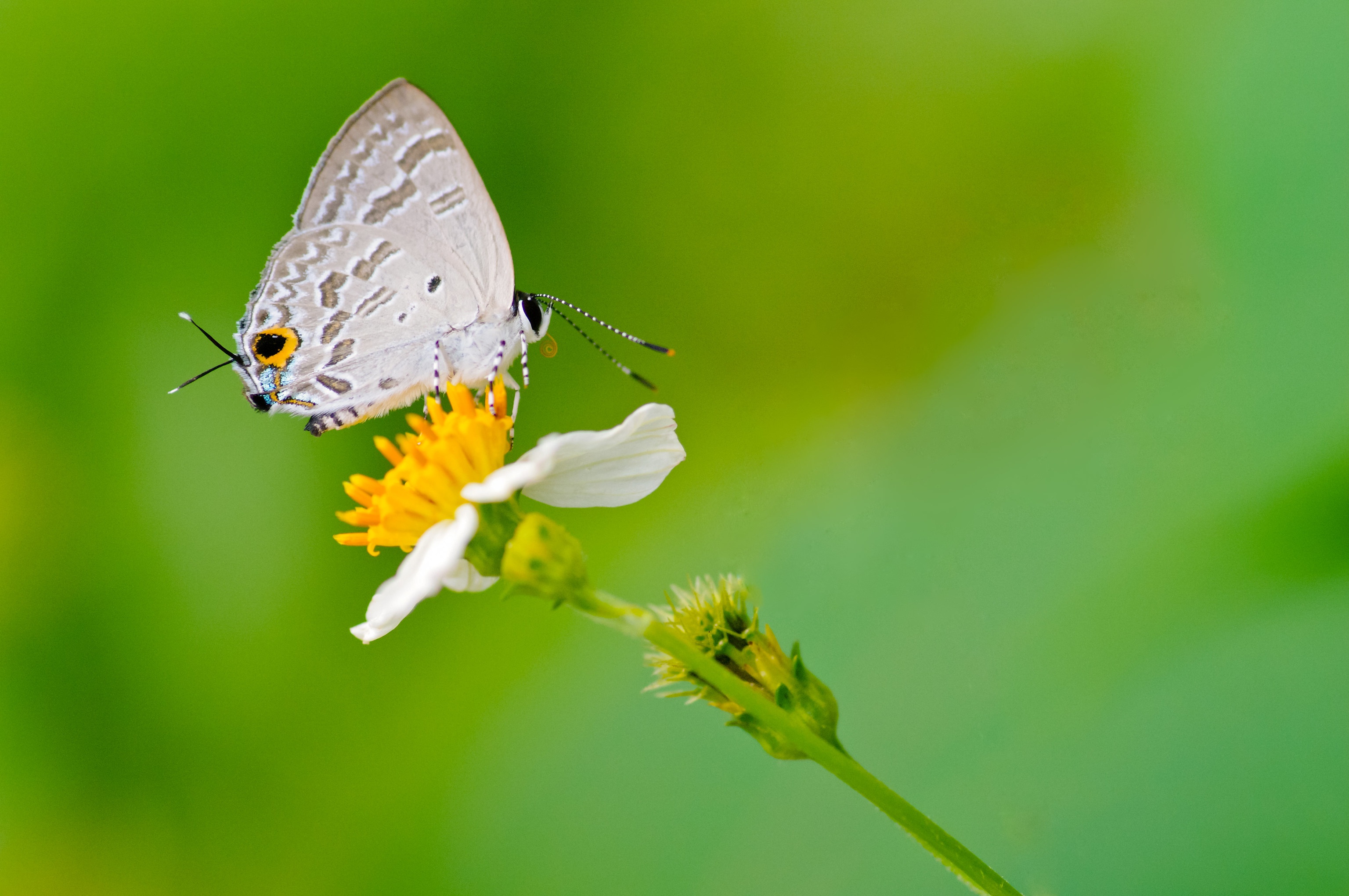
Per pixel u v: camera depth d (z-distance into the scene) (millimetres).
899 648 369
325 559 388
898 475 374
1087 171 377
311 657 386
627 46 397
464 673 383
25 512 388
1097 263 374
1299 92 368
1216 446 365
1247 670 359
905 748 366
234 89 392
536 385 393
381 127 367
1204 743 358
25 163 391
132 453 390
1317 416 363
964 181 382
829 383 385
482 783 379
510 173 395
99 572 387
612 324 394
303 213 368
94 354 390
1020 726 363
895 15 390
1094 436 368
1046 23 383
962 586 369
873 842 365
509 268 372
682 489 386
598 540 385
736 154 393
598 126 396
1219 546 363
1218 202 370
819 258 387
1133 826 359
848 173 390
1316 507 361
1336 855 354
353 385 374
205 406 390
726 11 396
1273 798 356
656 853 372
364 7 394
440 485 354
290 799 382
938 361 378
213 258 391
